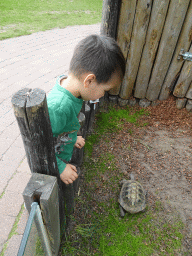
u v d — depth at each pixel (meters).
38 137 0.96
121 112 3.56
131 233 2.06
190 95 3.40
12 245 1.68
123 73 1.11
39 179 1.11
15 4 8.66
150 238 2.04
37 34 6.12
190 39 2.91
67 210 1.97
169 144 3.09
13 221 1.84
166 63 3.14
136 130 3.29
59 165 1.35
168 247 1.98
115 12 2.55
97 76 1.02
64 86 1.15
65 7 9.38
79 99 1.18
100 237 1.99
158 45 3.02
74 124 1.29
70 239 1.93
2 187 2.11
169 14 2.71
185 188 2.54
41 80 3.82
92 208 2.23
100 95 1.15
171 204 2.36
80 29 6.95
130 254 1.89
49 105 1.05
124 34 2.88
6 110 3.07
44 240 1.24
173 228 2.14
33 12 8.15
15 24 6.69
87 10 9.41
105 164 2.73
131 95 3.65
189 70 3.15
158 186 2.54
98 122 3.34
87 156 2.78
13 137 2.67
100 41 1.02
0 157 2.41
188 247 2.00
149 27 2.82
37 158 1.08
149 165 2.78
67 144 1.50
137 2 2.62
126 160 2.83
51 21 7.41
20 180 2.19
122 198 2.25
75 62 1.05
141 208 2.17
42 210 1.10
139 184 2.41
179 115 3.54
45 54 4.89
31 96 0.86
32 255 1.01
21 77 3.87
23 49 5.05
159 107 3.62
